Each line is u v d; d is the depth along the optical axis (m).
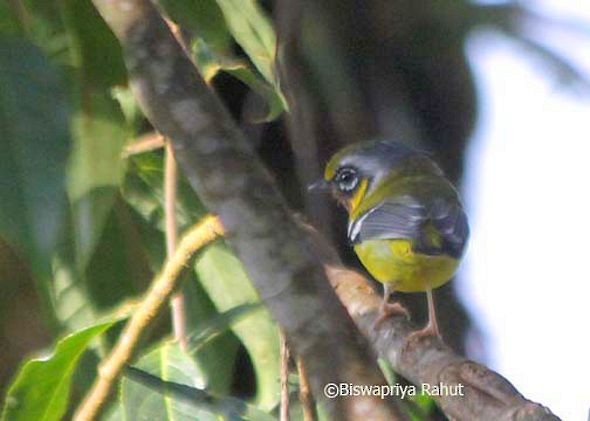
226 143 5.01
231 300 7.80
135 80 5.11
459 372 5.87
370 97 11.77
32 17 6.00
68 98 4.91
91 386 7.96
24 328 9.09
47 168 4.36
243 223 4.91
